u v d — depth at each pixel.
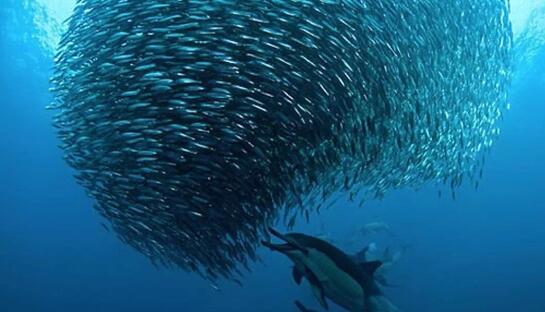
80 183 6.72
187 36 6.20
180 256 6.52
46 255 29.66
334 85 6.71
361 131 7.07
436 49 8.27
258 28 6.35
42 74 26.27
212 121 6.11
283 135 6.45
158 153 6.12
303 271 4.94
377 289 4.96
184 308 25.84
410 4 7.82
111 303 26.67
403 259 25.28
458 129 9.12
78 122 6.70
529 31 24.11
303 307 5.38
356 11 7.07
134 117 6.21
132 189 6.31
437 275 26.48
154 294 27.50
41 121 28.58
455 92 8.88
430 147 8.52
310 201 7.40
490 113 10.04
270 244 4.91
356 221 28.92
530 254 29.19
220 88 6.12
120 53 6.43
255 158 6.34
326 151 6.84
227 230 6.39
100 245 30.17
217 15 6.29
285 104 6.39
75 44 6.95
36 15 22.75
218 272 6.57
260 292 26.00
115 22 6.61
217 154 6.17
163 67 6.17
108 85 6.42
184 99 6.07
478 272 27.31
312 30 6.60
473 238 30.80
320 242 4.90
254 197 6.47
